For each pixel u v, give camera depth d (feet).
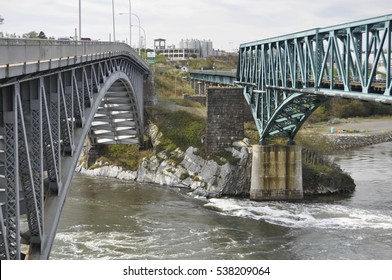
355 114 503.20
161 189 234.58
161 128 271.69
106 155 274.98
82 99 115.44
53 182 89.04
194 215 187.73
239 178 224.94
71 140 101.35
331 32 136.87
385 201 206.59
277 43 177.68
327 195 219.82
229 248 150.20
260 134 213.05
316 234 163.94
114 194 221.66
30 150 78.59
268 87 191.72
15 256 64.54
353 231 166.71
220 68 622.95
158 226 172.14
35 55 73.82
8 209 65.21
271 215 188.03
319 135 341.62
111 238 157.79
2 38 61.52
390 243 154.51
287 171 215.10
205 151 239.50
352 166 281.13
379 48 113.19
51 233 82.89
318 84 145.18
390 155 322.75
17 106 67.56
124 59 194.18
